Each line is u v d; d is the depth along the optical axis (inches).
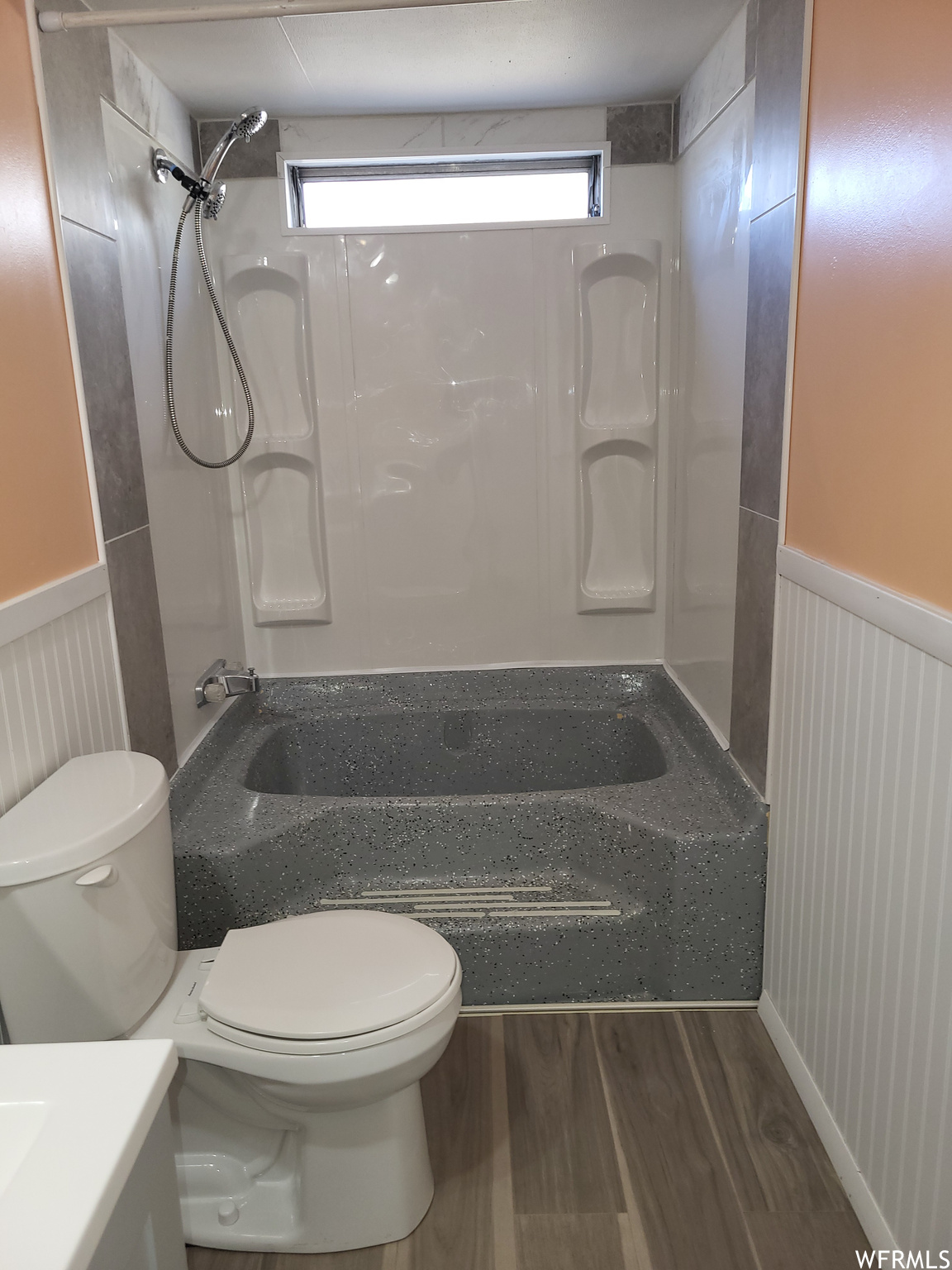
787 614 75.3
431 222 116.0
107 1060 34.5
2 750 60.9
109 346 80.0
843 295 63.0
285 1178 66.1
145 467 88.6
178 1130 66.1
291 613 121.8
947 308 49.4
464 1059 80.5
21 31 66.5
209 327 112.6
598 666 124.4
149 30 83.0
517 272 114.7
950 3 48.1
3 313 62.4
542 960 85.7
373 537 121.6
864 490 60.4
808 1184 66.6
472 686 121.8
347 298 115.0
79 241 74.0
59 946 56.1
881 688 58.1
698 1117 73.2
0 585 61.1
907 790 54.8
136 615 84.0
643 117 110.6
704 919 83.4
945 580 50.2
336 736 116.7
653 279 114.5
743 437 85.3
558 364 117.1
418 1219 65.0
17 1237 27.0
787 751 75.9
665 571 122.6
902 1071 56.3
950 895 49.9
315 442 117.7
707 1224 63.9
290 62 92.3
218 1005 59.8
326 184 115.4
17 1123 32.4
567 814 89.7
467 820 90.0
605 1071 78.5
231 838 85.4
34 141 67.8
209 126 110.3
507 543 122.3
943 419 50.1
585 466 119.9
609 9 82.4
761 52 77.2
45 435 67.9
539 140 111.2
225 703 113.7
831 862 67.0
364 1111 61.9
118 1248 31.5
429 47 89.3
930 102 50.5
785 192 72.1
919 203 52.1
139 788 62.6
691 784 92.3
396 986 60.8
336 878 90.9
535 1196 66.6
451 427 118.8
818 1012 70.4
